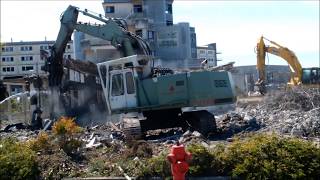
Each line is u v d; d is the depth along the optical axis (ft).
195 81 63.93
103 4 248.32
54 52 87.61
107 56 209.56
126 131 58.44
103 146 50.34
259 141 35.96
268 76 177.88
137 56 64.44
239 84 159.74
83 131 55.57
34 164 37.14
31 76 93.81
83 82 86.53
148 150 44.57
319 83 144.56
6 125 89.56
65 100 86.43
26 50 364.79
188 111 65.62
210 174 35.22
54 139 45.88
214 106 64.59
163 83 63.77
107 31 83.51
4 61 364.99
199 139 54.90
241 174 34.22
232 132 64.64
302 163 33.83
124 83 64.80
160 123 65.98
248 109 93.56
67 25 85.76
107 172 38.27
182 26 252.83
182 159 27.12
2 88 130.11
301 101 89.25
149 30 241.14
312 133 57.62
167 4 259.39
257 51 151.84
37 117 85.05
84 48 212.23
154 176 36.04
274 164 33.65
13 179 35.63
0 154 37.91
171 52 250.16
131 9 249.14
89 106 84.89
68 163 40.91
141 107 64.03
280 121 68.59
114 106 65.36
